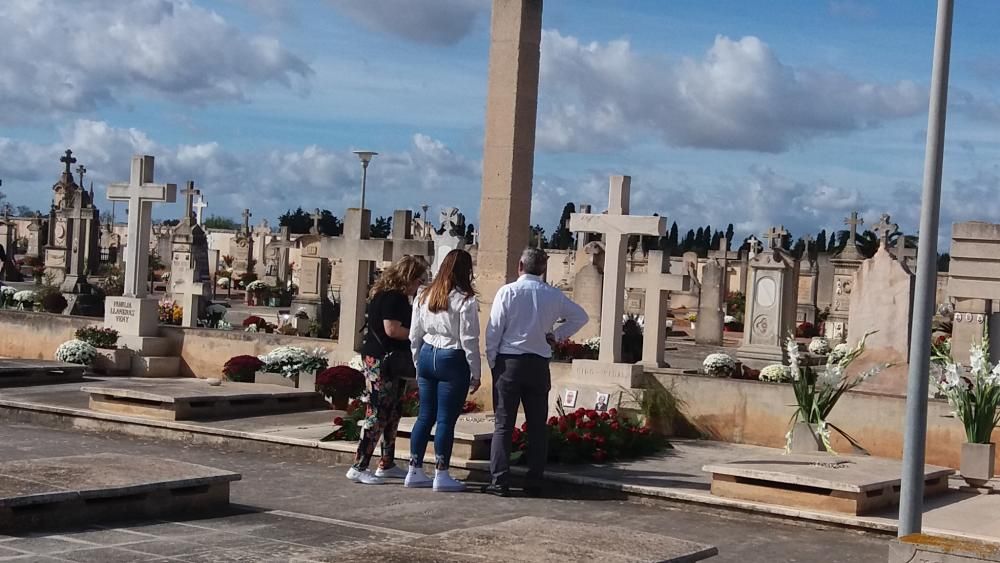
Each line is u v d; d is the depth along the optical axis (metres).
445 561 5.74
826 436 11.75
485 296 14.54
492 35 14.45
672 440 13.52
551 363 14.89
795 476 9.53
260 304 49.31
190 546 7.46
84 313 35.16
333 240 17.42
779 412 13.30
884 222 39.62
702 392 13.80
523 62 14.28
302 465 11.70
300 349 16.92
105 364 18.94
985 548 5.65
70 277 39.75
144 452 12.20
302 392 15.19
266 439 12.48
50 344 20.78
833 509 9.38
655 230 14.22
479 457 11.29
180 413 13.57
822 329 44.94
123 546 7.33
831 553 8.43
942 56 7.11
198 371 19.25
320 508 9.32
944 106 7.10
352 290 17.23
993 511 9.88
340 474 11.13
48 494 7.72
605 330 14.48
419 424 10.46
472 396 14.65
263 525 8.38
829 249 75.25
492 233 14.48
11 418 14.52
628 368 14.16
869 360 13.63
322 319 33.34
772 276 32.78
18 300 31.25
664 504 10.03
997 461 12.11
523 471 10.73
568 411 14.23
